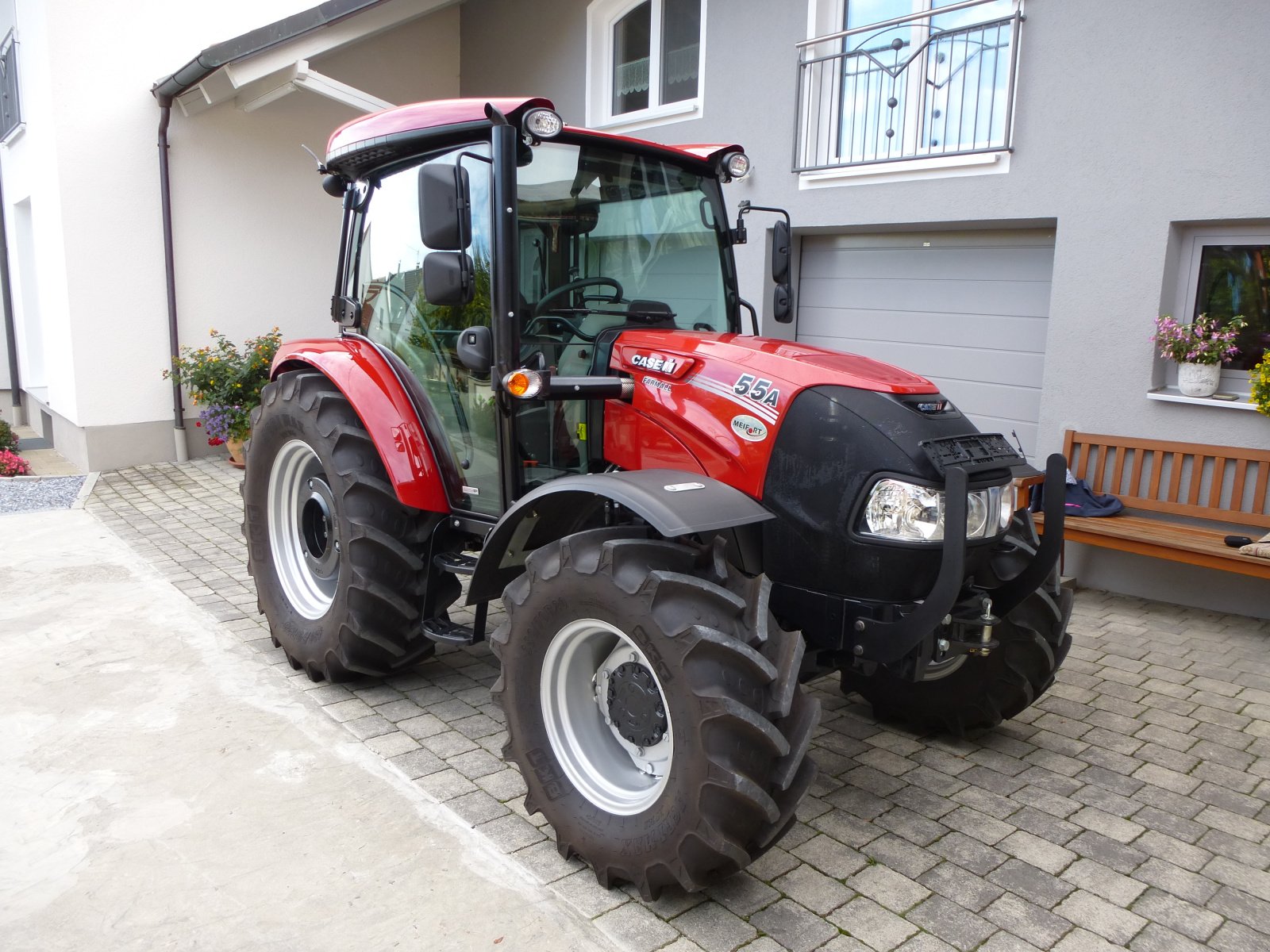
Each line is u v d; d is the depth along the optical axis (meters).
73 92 7.26
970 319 5.92
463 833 2.69
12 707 3.43
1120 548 4.75
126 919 2.26
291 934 2.23
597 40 7.93
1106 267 5.10
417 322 3.49
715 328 3.55
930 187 5.73
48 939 2.19
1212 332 4.79
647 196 3.36
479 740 3.28
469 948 2.20
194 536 5.88
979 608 2.75
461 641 3.27
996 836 2.79
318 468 3.78
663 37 7.43
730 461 2.70
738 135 6.75
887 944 2.26
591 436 3.10
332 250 8.85
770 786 2.21
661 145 3.33
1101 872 2.62
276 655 4.00
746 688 2.20
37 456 8.56
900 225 5.98
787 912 2.38
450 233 2.76
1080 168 5.12
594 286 3.20
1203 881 2.59
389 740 3.26
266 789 2.89
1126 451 5.16
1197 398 4.83
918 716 3.49
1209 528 4.88
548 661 2.56
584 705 2.64
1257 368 4.65
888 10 5.96
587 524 3.09
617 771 2.56
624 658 2.54
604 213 3.22
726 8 6.69
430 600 3.52
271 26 6.84
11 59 8.34
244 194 8.25
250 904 2.33
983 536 2.60
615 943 2.22
